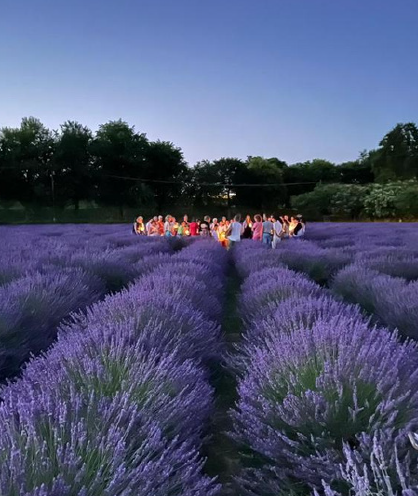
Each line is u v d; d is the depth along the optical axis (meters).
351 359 2.83
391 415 2.35
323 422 2.40
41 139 61.19
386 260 9.17
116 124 64.50
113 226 37.78
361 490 1.79
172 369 3.04
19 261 8.32
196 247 13.95
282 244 15.77
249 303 6.06
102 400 2.35
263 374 2.98
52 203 58.94
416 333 4.79
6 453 1.86
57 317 5.21
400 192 56.31
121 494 1.76
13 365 4.02
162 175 67.50
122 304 4.57
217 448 3.23
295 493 2.26
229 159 73.06
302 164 90.00
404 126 81.06
